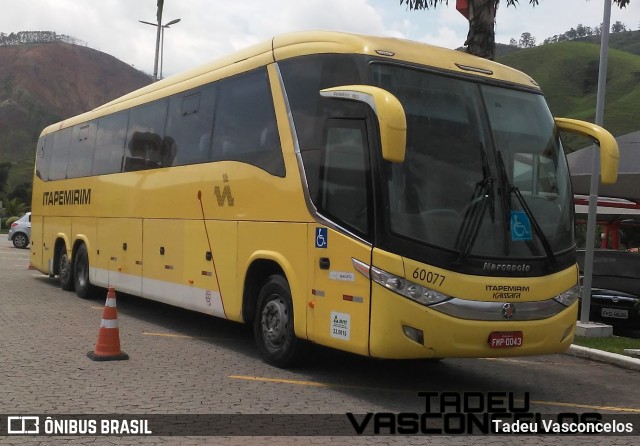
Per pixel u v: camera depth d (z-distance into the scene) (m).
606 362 9.98
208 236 9.80
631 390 8.31
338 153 7.51
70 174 15.52
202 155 10.13
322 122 7.79
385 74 7.40
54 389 7.18
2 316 11.85
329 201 7.54
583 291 12.02
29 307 13.03
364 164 7.14
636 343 11.08
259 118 8.87
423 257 6.88
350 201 7.27
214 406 6.76
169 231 10.91
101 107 14.61
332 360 9.16
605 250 14.14
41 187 17.53
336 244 7.36
